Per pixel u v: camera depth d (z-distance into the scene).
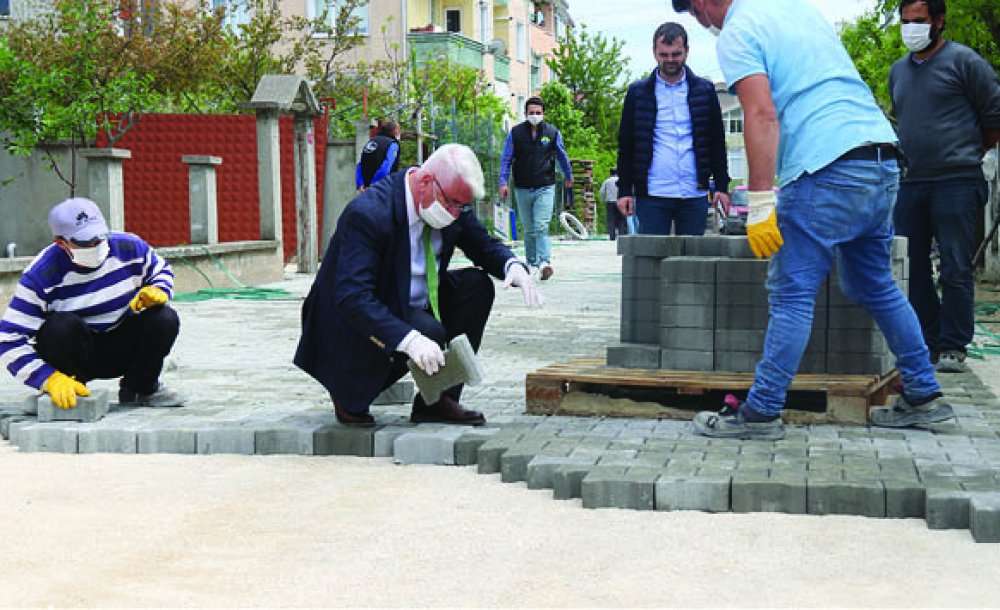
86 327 5.41
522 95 48.25
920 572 3.27
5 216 15.80
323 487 4.38
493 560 3.43
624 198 7.82
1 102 14.86
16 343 5.32
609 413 5.32
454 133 25.56
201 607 3.06
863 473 4.05
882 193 4.61
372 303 4.71
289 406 5.73
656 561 3.39
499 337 8.91
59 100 15.79
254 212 16.72
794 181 4.56
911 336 4.86
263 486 4.40
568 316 10.62
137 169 16.73
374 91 25.09
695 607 3.00
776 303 4.66
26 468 4.75
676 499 3.96
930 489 3.79
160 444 5.05
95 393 5.41
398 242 4.84
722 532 3.69
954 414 5.07
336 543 3.63
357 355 4.95
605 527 3.77
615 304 11.82
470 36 39.94
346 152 17.02
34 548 3.62
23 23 18.14
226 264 14.17
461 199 4.74
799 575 3.25
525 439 4.73
